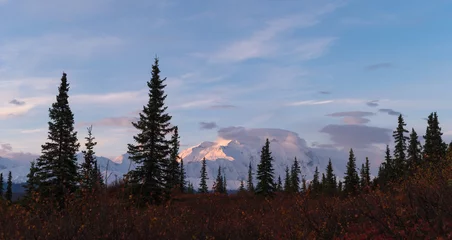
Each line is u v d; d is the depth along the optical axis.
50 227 6.77
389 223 9.19
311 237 9.87
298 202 11.23
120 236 7.13
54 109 35.19
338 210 11.21
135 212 7.89
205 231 9.62
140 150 35.28
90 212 7.28
